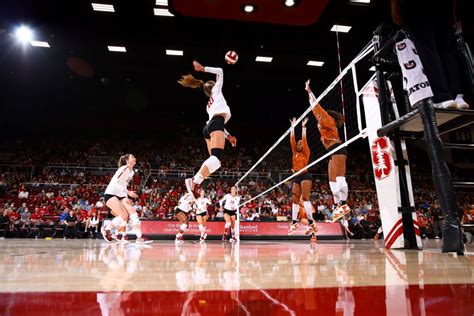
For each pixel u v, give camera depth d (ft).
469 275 4.55
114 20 45.09
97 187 60.64
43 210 49.70
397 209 13.51
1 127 73.36
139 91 69.41
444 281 3.94
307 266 5.96
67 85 67.00
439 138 9.13
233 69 57.41
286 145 61.93
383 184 14.17
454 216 8.77
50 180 63.05
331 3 39.70
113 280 4.01
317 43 49.03
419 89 9.41
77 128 77.77
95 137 77.92
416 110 9.92
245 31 46.93
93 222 43.55
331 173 17.34
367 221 48.47
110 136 78.79
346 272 4.93
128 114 79.46
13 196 56.13
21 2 42.01
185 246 17.75
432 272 4.91
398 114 13.75
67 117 77.56
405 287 3.48
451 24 9.98
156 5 41.50
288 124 83.35
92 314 2.28
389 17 40.88
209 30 46.68
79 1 41.65
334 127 17.69
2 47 51.65
